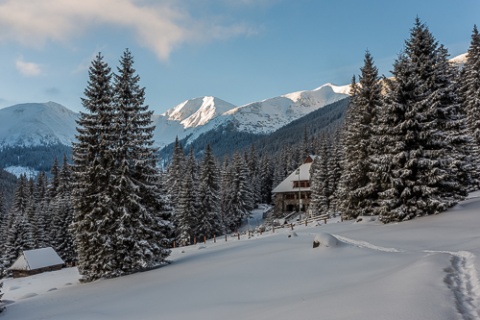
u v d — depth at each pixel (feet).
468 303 23.03
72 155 84.74
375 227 82.84
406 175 82.48
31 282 108.58
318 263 49.34
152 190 88.02
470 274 29.35
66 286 84.58
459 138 89.92
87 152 83.66
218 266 62.80
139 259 79.87
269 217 257.34
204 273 57.98
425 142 83.97
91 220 81.56
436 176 79.30
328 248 57.16
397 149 84.02
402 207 83.05
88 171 81.82
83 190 82.12
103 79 87.66
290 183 276.41
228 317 29.58
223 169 355.36
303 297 31.42
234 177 256.11
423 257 39.01
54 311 48.44
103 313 40.01
